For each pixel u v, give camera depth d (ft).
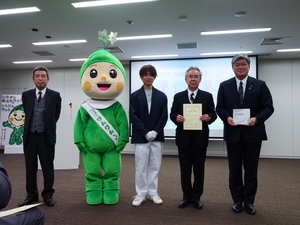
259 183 11.39
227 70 19.74
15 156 20.01
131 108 8.05
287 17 12.12
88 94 8.02
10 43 16.31
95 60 7.95
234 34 14.56
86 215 7.32
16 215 3.83
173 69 20.71
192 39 15.51
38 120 8.06
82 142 7.94
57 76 24.62
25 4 10.75
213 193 9.63
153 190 8.38
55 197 9.13
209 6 10.98
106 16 12.03
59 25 13.19
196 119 7.39
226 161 17.79
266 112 6.86
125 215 7.31
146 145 7.98
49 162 8.22
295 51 18.07
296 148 19.93
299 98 20.02
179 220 6.96
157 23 12.92
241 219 7.04
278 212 7.61
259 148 7.21
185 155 7.82
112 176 8.32
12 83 25.57
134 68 21.33
